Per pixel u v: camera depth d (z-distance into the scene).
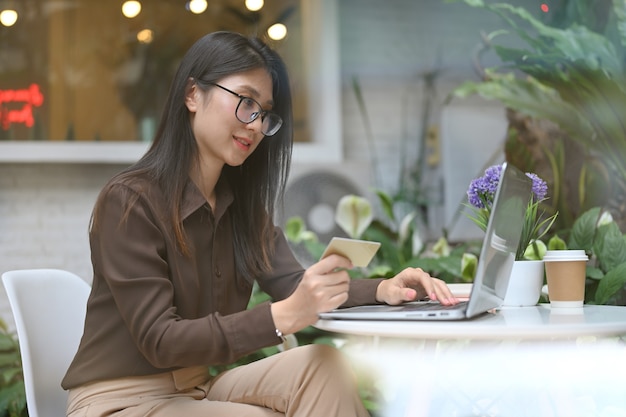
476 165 4.46
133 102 4.37
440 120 4.57
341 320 1.21
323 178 4.36
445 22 4.66
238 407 1.30
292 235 2.96
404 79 4.67
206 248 1.43
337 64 4.53
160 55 4.41
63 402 1.48
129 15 4.39
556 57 2.47
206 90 1.40
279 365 1.33
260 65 1.42
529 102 2.77
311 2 4.53
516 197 1.31
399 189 4.54
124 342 1.33
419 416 1.33
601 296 2.00
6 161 4.10
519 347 1.62
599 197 2.71
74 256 4.11
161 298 1.26
